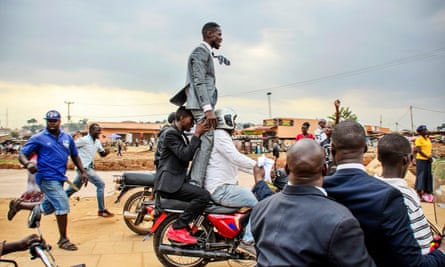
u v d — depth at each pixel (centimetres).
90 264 500
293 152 218
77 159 634
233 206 440
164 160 452
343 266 183
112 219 776
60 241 566
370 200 218
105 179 1691
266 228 213
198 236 464
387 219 212
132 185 637
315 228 192
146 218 595
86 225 724
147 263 504
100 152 818
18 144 5203
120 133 7575
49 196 561
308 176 214
